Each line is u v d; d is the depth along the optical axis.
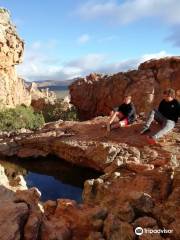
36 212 5.25
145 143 10.54
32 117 30.77
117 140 11.17
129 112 12.21
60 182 10.12
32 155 12.55
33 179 10.37
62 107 44.31
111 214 5.24
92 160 10.70
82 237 5.22
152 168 7.93
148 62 37.31
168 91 10.63
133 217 5.27
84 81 42.44
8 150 12.85
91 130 12.95
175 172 6.45
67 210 5.94
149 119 10.90
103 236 5.02
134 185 6.91
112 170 8.54
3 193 6.57
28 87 54.41
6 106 33.53
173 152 9.48
